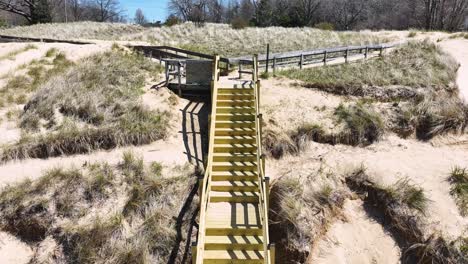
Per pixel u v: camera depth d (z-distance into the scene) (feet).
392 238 33.71
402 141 44.57
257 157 37.40
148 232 32.68
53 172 37.06
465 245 30.42
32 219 34.14
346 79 53.67
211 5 304.50
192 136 45.09
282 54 57.88
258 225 32.32
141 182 36.63
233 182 37.27
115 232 32.63
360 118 45.55
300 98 50.19
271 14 184.75
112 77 52.47
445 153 42.68
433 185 37.19
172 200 35.32
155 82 54.29
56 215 34.24
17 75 55.36
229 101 45.01
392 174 38.81
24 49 66.39
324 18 212.64
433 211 33.96
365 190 37.42
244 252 30.71
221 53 81.10
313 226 33.30
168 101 49.85
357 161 41.11
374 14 220.84
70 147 41.52
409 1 205.57
